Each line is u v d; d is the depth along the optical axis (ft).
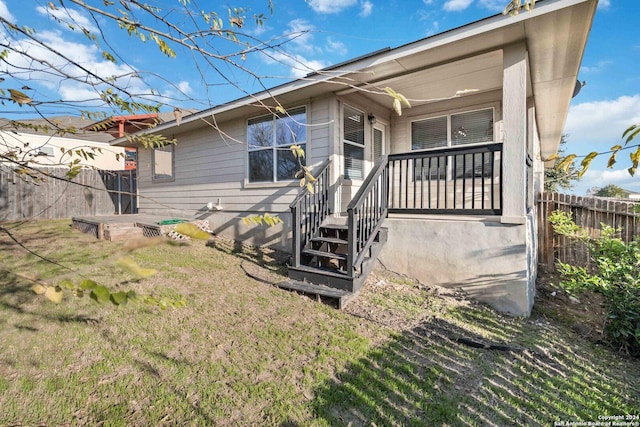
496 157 20.63
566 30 12.42
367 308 13.24
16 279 14.76
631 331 10.62
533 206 20.13
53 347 9.72
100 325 11.09
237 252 21.68
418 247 16.12
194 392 8.03
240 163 24.53
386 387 8.31
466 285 14.87
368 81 17.78
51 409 7.35
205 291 14.49
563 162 4.96
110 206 37.88
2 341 9.91
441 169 22.67
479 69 16.40
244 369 8.98
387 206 17.11
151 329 10.94
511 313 13.79
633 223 19.34
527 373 9.20
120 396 7.81
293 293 14.56
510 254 13.87
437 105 22.84
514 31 12.57
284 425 7.05
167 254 20.07
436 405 7.68
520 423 7.20
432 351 10.16
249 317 12.14
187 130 28.43
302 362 9.36
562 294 17.34
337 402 7.75
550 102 20.35
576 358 10.24
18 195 31.45
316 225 17.85
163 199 32.27
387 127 24.82
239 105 21.35
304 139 20.86
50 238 23.32
